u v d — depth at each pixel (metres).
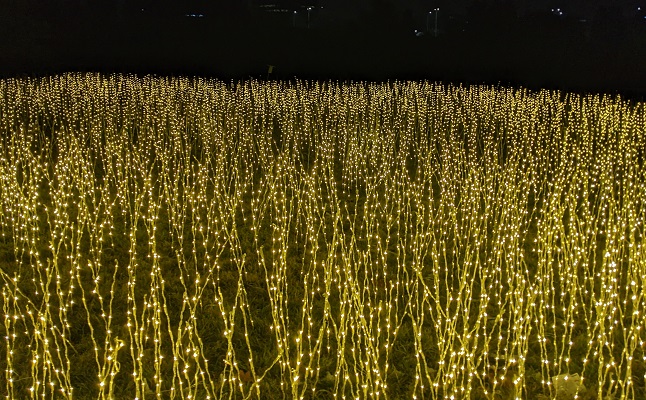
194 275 7.12
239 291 6.24
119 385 5.22
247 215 9.07
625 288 6.80
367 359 5.15
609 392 4.93
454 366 5.02
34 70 23.73
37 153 12.25
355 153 11.20
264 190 10.20
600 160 11.68
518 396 4.89
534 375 5.31
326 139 13.23
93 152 12.32
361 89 19.08
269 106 16.75
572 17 31.53
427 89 20.14
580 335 5.81
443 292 6.79
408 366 5.50
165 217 8.85
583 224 8.45
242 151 12.27
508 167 11.15
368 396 5.11
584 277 6.59
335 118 14.70
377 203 9.08
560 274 6.77
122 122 14.65
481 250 7.93
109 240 8.02
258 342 5.82
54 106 15.61
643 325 6.04
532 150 12.84
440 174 10.45
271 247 7.96
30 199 9.21
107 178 10.20
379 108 16.77
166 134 13.69
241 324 6.14
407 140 13.27
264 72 25.08
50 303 6.44
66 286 6.78
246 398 4.90
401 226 8.72
